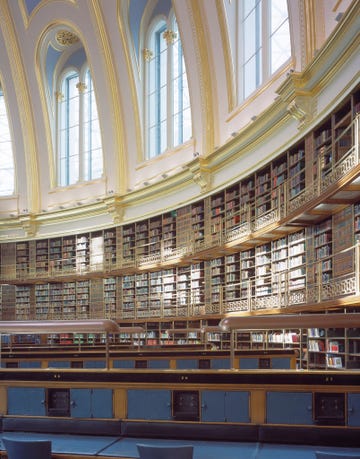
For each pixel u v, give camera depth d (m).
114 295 27.08
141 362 13.62
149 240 25.33
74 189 30.33
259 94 18.44
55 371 7.34
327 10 14.20
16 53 30.25
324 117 13.59
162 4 25.72
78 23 27.56
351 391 6.47
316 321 6.29
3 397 7.45
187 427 6.83
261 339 17.22
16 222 31.45
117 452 6.23
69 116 31.70
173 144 25.33
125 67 27.00
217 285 20.73
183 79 24.80
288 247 16.28
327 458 4.92
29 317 30.02
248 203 18.69
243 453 6.12
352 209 12.61
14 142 32.09
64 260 29.45
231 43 20.80
